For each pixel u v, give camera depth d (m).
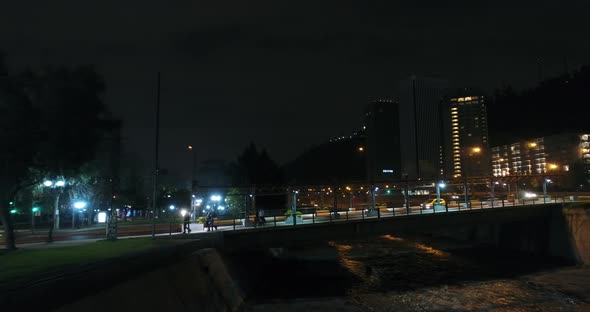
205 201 71.62
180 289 21.17
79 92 24.62
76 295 13.88
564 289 38.59
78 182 57.44
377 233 47.66
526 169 166.75
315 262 53.25
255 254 45.00
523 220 59.16
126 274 17.20
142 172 90.44
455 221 53.81
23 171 25.55
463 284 40.94
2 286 12.07
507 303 33.66
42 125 23.73
